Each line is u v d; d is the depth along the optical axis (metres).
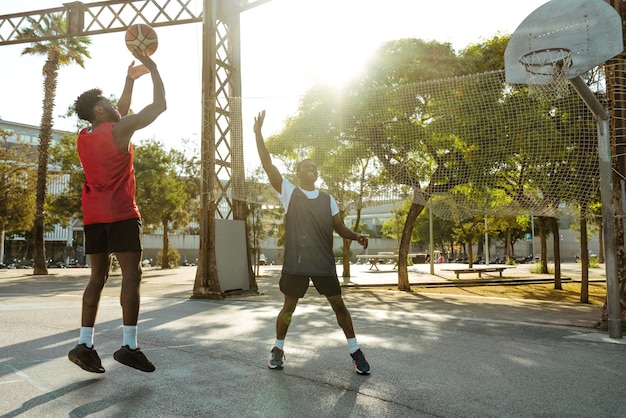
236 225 12.21
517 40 6.59
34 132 58.81
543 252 28.30
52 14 14.73
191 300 10.12
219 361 3.91
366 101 13.48
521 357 4.24
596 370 3.78
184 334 5.26
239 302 9.66
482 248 62.44
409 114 13.36
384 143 13.56
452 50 16.14
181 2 12.70
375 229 77.12
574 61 5.95
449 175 14.02
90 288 3.22
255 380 3.31
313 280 3.54
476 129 12.60
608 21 5.84
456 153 13.91
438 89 12.63
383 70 15.01
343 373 3.55
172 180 32.59
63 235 58.00
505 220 31.91
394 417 2.60
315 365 3.80
